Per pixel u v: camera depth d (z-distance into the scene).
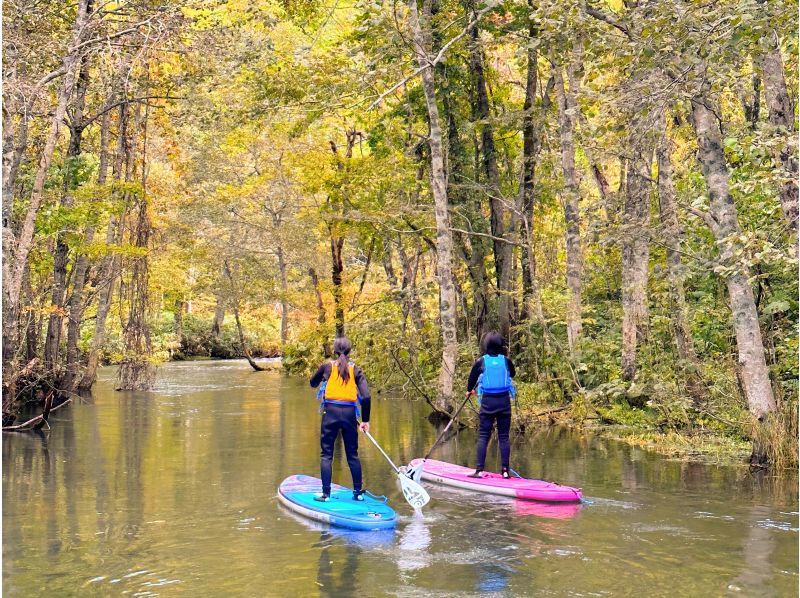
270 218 40.03
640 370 16.50
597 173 20.19
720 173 10.83
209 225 39.12
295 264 39.06
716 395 14.07
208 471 10.93
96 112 22.70
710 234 14.32
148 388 26.69
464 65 22.22
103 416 18.27
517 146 24.08
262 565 6.44
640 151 12.48
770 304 12.57
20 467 11.33
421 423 17.03
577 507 8.58
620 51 9.48
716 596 5.64
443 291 17.36
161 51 17.64
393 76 17.66
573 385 17.45
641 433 14.41
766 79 10.35
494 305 22.72
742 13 8.40
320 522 7.96
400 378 23.52
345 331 22.38
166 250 37.75
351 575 6.16
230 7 18.97
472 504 8.82
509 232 21.72
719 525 7.70
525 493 9.07
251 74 18.67
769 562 6.46
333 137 29.44
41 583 6.02
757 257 8.91
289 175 33.72
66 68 15.70
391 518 7.72
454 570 6.27
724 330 15.99
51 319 21.53
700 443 13.07
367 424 8.66
